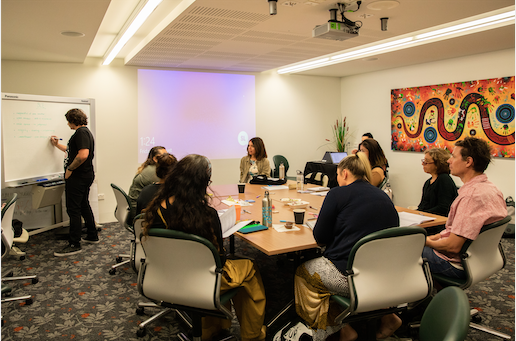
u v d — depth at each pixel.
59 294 2.94
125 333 2.36
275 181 4.48
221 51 4.70
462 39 4.25
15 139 4.05
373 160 3.17
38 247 4.19
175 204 1.75
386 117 6.54
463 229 1.98
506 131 4.76
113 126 5.53
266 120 6.71
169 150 5.90
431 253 2.25
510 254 3.83
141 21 3.51
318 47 4.50
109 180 5.55
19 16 3.10
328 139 7.38
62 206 5.05
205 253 1.72
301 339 2.10
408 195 6.23
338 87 7.42
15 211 4.77
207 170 1.81
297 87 6.97
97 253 3.97
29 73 4.96
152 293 1.87
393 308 1.94
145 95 5.70
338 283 1.89
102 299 2.85
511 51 4.68
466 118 5.24
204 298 1.75
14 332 2.36
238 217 2.63
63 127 4.52
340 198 1.96
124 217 3.22
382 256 1.73
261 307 2.06
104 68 5.42
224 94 6.26
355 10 3.09
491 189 2.01
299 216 2.53
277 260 3.54
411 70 6.02
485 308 2.65
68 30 3.54
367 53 5.12
